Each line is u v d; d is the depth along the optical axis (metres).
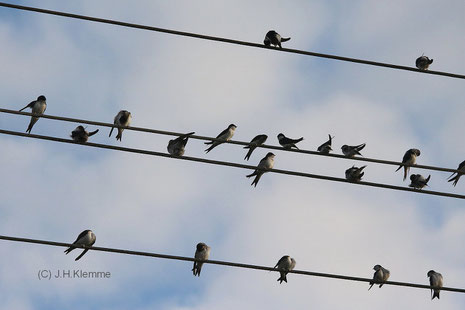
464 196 17.50
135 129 16.36
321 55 16.66
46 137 15.84
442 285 21.06
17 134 15.64
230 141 16.98
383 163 17.69
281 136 21.06
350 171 21.06
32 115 15.83
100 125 16.25
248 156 21.09
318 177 17.22
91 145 16.00
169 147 19.38
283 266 19.94
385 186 17.45
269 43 21.45
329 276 17.03
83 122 16.17
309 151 17.25
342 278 17.16
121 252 16.09
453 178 20.66
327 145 21.52
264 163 20.34
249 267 16.64
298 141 20.80
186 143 19.33
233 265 16.62
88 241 18.53
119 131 20.52
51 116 15.97
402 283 17.58
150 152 16.30
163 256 16.39
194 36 16.08
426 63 22.06
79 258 18.56
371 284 20.22
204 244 19.61
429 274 21.23
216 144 20.53
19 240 15.59
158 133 16.52
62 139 15.89
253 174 20.80
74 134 18.94
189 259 16.36
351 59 16.81
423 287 17.66
